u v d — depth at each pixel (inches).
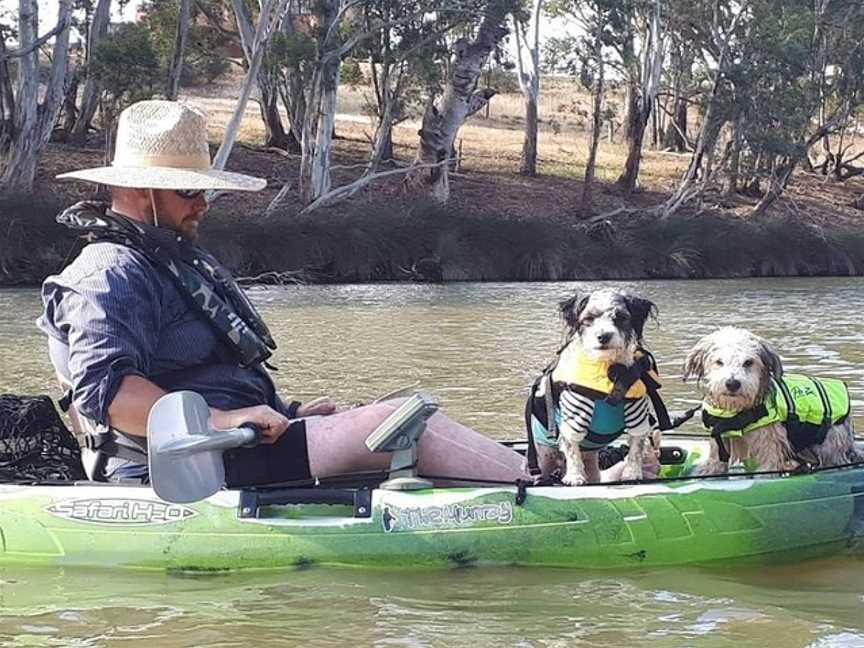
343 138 1537.9
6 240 903.1
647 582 188.9
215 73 1296.8
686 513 196.1
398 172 1223.5
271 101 1385.3
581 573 192.1
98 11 1136.2
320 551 189.5
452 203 1322.6
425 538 190.4
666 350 494.6
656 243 1214.9
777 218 1382.9
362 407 200.2
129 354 184.1
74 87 1282.0
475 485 199.0
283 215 1074.7
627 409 202.2
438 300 794.2
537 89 1513.3
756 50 1400.1
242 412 189.2
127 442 193.2
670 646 161.6
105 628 166.6
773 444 213.3
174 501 176.1
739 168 1494.8
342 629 166.7
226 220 1018.7
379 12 1237.7
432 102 1304.1
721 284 1079.6
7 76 1092.5
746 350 211.9
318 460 194.7
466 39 1318.9
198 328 193.6
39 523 192.1
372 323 614.5
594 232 1230.3
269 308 713.6
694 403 347.3
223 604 175.9
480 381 396.2
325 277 1016.9
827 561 201.5
